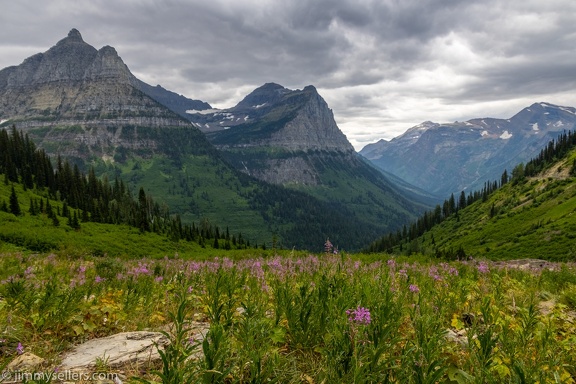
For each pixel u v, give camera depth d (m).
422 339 4.09
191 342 4.47
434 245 193.75
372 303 4.97
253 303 5.31
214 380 3.38
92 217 103.50
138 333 5.80
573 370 4.61
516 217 176.50
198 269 12.38
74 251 32.03
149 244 76.00
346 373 3.85
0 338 5.16
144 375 4.35
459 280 9.94
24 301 6.45
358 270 9.17
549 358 4.52
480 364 3.95
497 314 6.32
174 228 98.69
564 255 110.88
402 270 11.52
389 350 4.46
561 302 8.35
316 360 4.57
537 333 5.22
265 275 9.82
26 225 65.81
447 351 4.76
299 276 9.35
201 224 135.12
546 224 148.88
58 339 5.64
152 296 8.30
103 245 61.38
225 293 7.73
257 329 4.26
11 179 136.25
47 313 6.12
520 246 136.38
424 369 3.57
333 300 5.16
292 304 5.71
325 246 10.85
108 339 5.56
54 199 130.62
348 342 4.02
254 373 3.59
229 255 29.14
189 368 3.45
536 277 12.30
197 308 7.64
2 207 83.19
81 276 11.63
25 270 14.00
